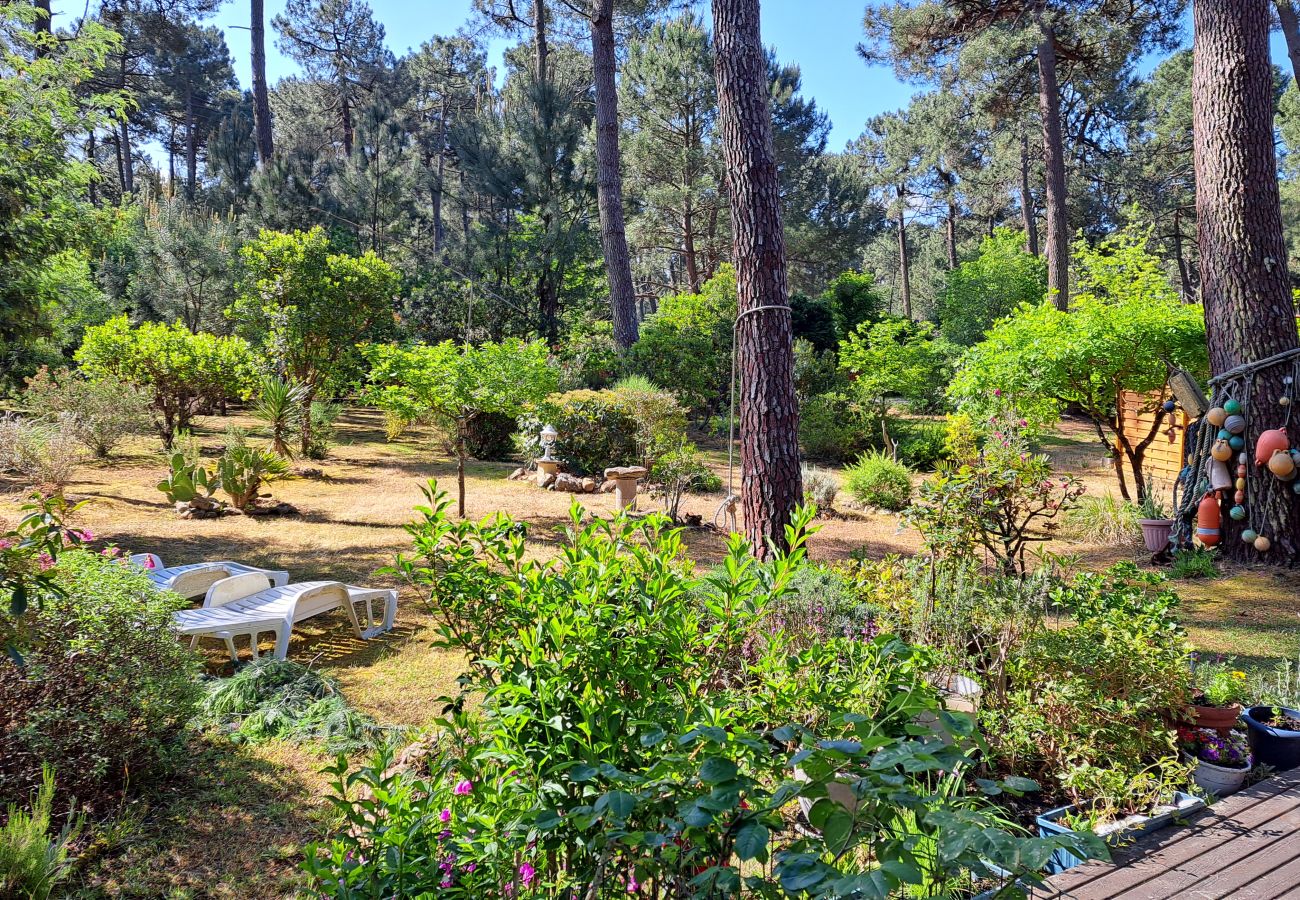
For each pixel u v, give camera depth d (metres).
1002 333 10.50
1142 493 9.91
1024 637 3.81
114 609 3.46
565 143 22.31
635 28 29.03
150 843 2.98
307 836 3.07
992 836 1.23
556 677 1.97
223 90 41.75
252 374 14.40
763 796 1.54
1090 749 3.21
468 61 41.22
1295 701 4.14
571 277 23.77
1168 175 29.69
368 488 11.66
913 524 4.77
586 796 1.80
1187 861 2.69
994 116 21.98
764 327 5.97
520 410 12.80
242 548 7.97
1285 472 7.31
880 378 17.08
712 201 27.95
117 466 12.18
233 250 20.23
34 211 7.66
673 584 2.33
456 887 1.73
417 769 3.47
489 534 2.56
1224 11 7.71
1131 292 12.88
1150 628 3.60
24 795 3.06
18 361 10.50
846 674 2.64
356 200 25.14
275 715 4.03
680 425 13.13
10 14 7.34
